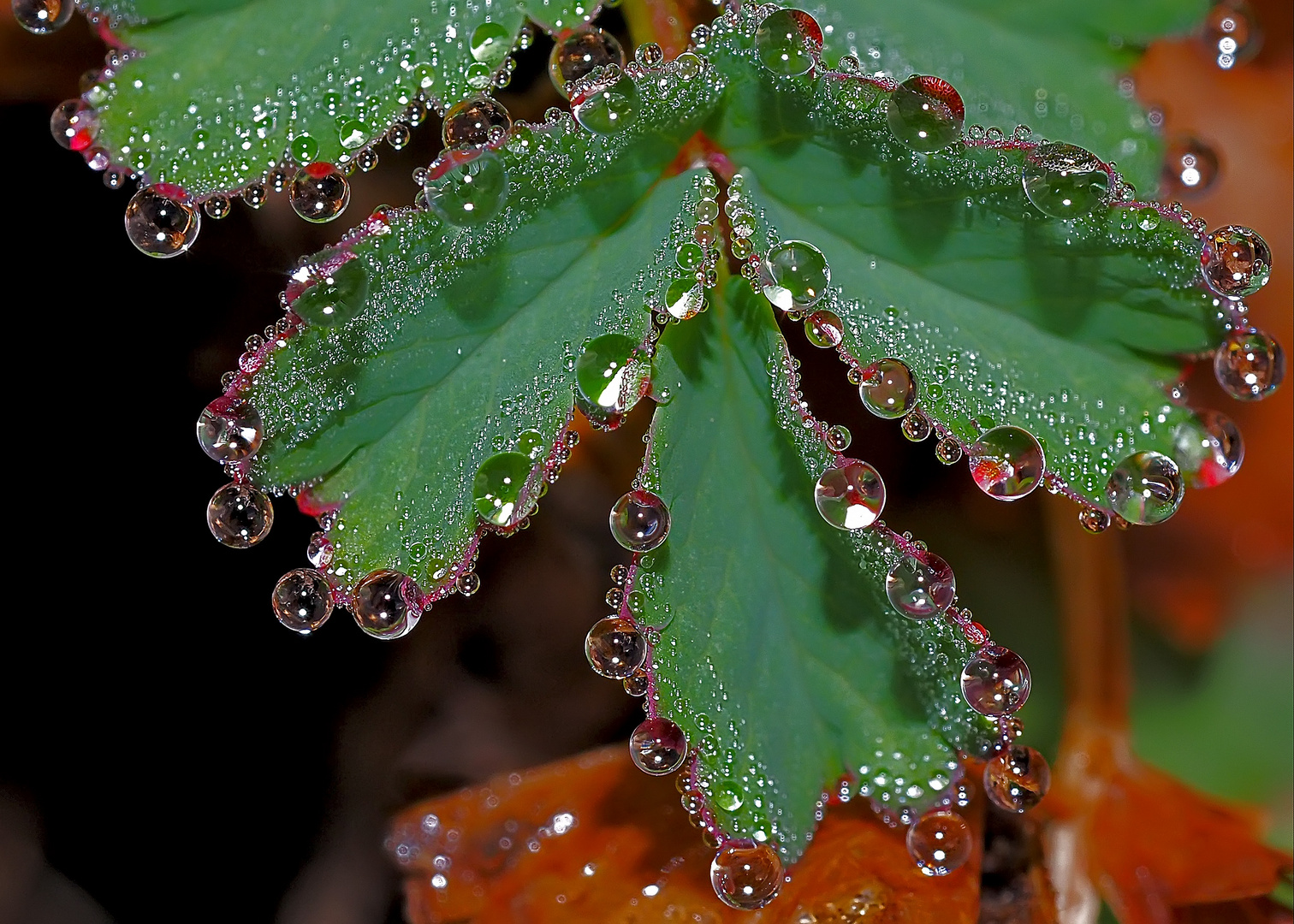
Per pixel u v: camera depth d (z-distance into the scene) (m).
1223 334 0.14
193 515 0.15
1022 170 0.14
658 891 0.15
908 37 0.15
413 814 0.15
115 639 0.15
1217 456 0.14
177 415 0.15
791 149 0.14
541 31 0.15
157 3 0.14
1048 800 0.15
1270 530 0.16
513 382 0.14
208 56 0.14
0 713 0.15
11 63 0.15
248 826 0.15
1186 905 0.15
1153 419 0.14
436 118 0.15
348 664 0.15
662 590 0.14
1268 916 0.15
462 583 0.14
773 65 0.14
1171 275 0.14
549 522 0.16
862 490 0.14
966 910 0.14
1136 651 0.16
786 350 0.14
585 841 0.15
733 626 0.14
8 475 0.15
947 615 0.14
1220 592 0.16
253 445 0.14
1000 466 0.14
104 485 0.15
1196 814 0.15
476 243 0.14
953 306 0.14
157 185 0.14
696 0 0.15
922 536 0.16
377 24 0.14
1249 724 0.15
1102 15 0.15
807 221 0.14
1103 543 0.16
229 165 0.14
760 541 0.14
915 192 0.14
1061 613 0.16
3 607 0.15
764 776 0.14
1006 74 0.15
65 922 0.15
